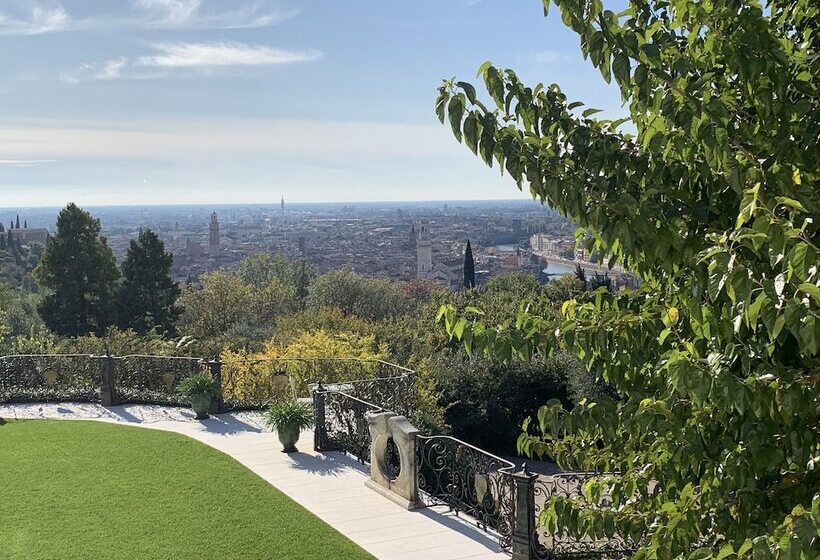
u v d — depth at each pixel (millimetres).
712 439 3049
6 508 8273
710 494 2953
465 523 8070
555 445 4129
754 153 2920
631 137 3391
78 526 7727
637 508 3592
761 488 2953
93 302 35906
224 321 37219
